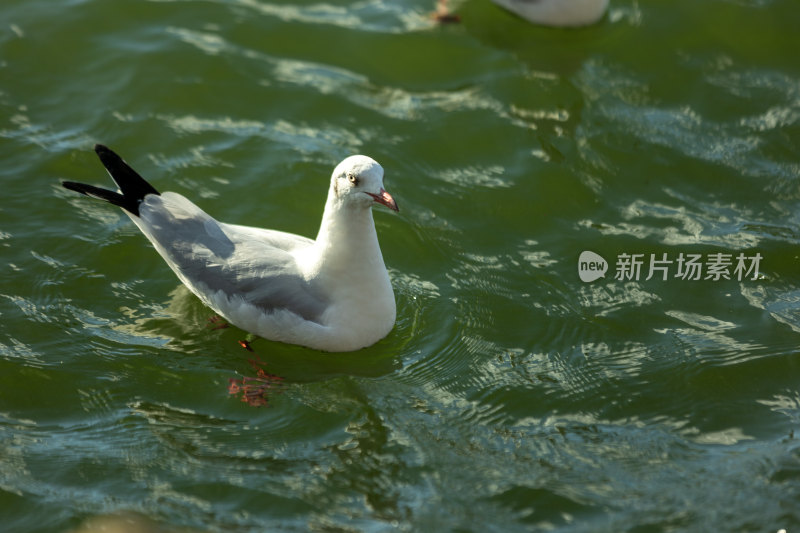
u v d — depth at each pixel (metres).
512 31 10.96
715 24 11.05
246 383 6.93
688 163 9.20
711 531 5.82
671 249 8.30
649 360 7.27
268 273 6.88
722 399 6.95
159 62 9.99
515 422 6.70
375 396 6.86
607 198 8.83
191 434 6.48
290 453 6.34
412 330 7.43
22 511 5.79
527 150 9.28
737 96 10.03
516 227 8.49
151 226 7.16
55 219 8.18
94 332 7.25
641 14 11.22
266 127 9.36
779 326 7.61
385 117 9.58
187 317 7.46
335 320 6.93
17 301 7.41
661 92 10.09
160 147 9.01
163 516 5.80
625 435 6.61
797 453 6.45
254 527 5.74
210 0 10.93
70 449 6.29
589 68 10.41
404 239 8.29
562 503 6.00
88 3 10.69
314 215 8.44
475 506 5.96
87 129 9.18
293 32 10.61
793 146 9.40
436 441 6.49
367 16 11.01
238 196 8.54
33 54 9.99
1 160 8.71
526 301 7.78
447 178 8.95
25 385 6.78
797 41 10.84
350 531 5.71
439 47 10.61
